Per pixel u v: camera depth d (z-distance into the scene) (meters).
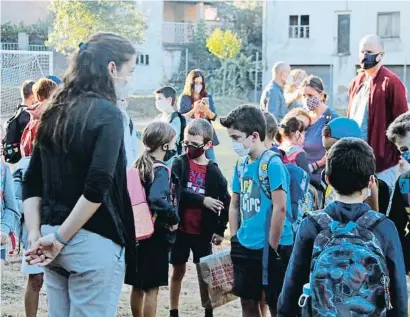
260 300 4.76
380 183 4.77
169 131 5.15
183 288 6.78
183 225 5.79
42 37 36.44
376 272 3.16
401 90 6.64
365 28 33.69
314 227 3.28
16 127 6.72
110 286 3.60
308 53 34.41
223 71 35.09
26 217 3.71
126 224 3.65
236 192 4.82
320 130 7.02
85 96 3.55
